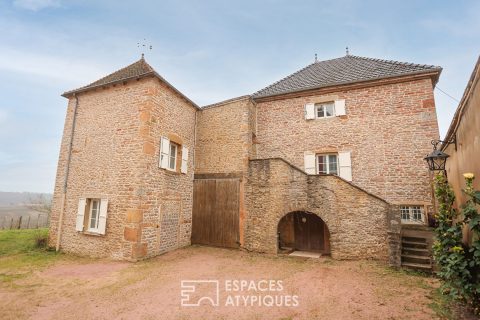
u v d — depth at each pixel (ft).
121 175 28.17
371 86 32.42
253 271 22.81
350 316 14.26
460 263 14.30
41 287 19.03
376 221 25.40
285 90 37.19
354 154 31.99
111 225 27.63
